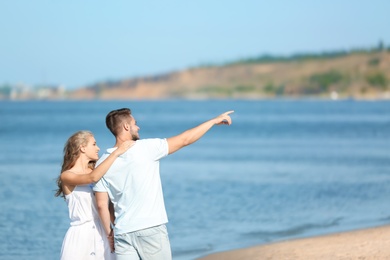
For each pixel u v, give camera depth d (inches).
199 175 1026.7
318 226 581.6
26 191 815.1
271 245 462.0
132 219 259.9
